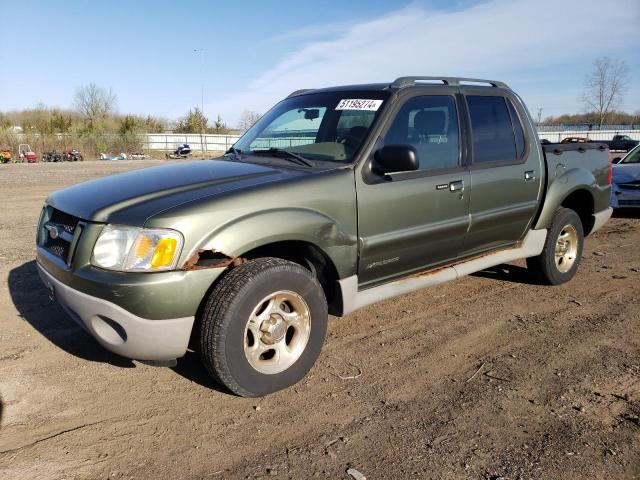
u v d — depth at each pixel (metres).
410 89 4.01
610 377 3.50
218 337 2.90
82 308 2.93
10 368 3.51
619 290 5.34
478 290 5.30
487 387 3.37
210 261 2.98
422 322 4.45
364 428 2.91
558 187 5.04
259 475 2.53
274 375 3.17
